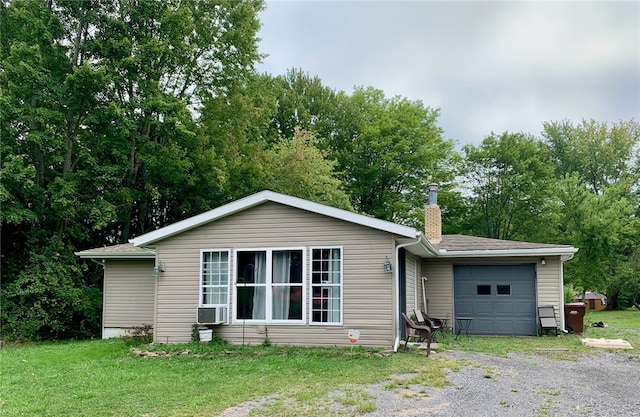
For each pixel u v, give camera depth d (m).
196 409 6.64
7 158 16.94
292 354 10.66
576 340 13.77
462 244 16.80
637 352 11.56
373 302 11.34
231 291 12.14
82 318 18.53
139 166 22.12
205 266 12.41
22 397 7.52
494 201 34.28
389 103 34.72
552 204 33.03
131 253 15.45
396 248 11.58
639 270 31.58
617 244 31.52
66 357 11.60
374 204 32.28
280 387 7.78
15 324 16.84
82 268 19.14
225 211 12.14
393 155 31.33
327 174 26.41
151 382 8.38
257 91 24.81
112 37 19.25
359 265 11.51
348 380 8.21
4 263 18.25
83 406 6.94
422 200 32.78
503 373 8.88
